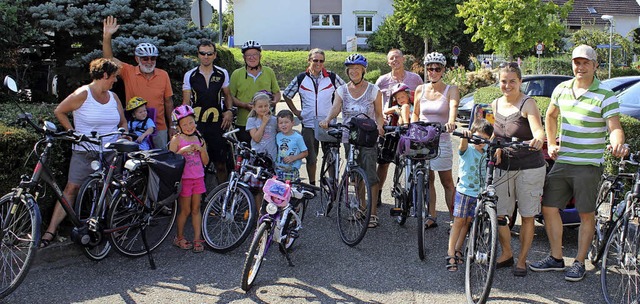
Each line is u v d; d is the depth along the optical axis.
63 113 5.31
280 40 38.09
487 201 4.42
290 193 4.86
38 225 4.38
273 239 4.89
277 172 6.01
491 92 12.50
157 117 6.49
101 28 7.57
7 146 5.10
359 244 5.83
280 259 5.39
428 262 5.34
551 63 23.67
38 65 8.51
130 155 5.08
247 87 6.95
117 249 5.21
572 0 20.84
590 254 5.36
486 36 21.62
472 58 26.70
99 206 5.02
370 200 5.59
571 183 4.91
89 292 4.62
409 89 6.80
